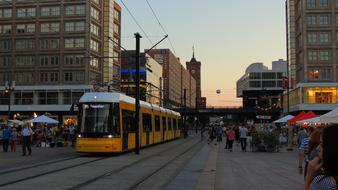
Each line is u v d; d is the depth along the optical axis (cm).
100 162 2355
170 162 2420
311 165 412
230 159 2669
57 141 4347
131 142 3131
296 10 10106
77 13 9425
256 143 3488
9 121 4931
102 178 1644
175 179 1650
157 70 15125
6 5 9656
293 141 4419
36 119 4712
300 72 9594
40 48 9550
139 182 1536
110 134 2777
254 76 15038
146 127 3781
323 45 9144
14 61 9638
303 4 9219
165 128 4938
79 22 9419
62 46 9450
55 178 1620
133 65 12456
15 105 9562
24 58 9619
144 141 3681
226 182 1562
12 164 2203
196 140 6281
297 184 1506
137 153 3062
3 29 9681
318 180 388
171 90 17825
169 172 1903
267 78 14988
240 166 2198
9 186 1391
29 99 9550
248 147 4197
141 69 12469
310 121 3416
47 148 3912
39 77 9544
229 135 3597
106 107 2814
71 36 9425
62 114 9456
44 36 9519
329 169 383
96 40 9838
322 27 9150
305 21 9212
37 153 3136
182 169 2034
